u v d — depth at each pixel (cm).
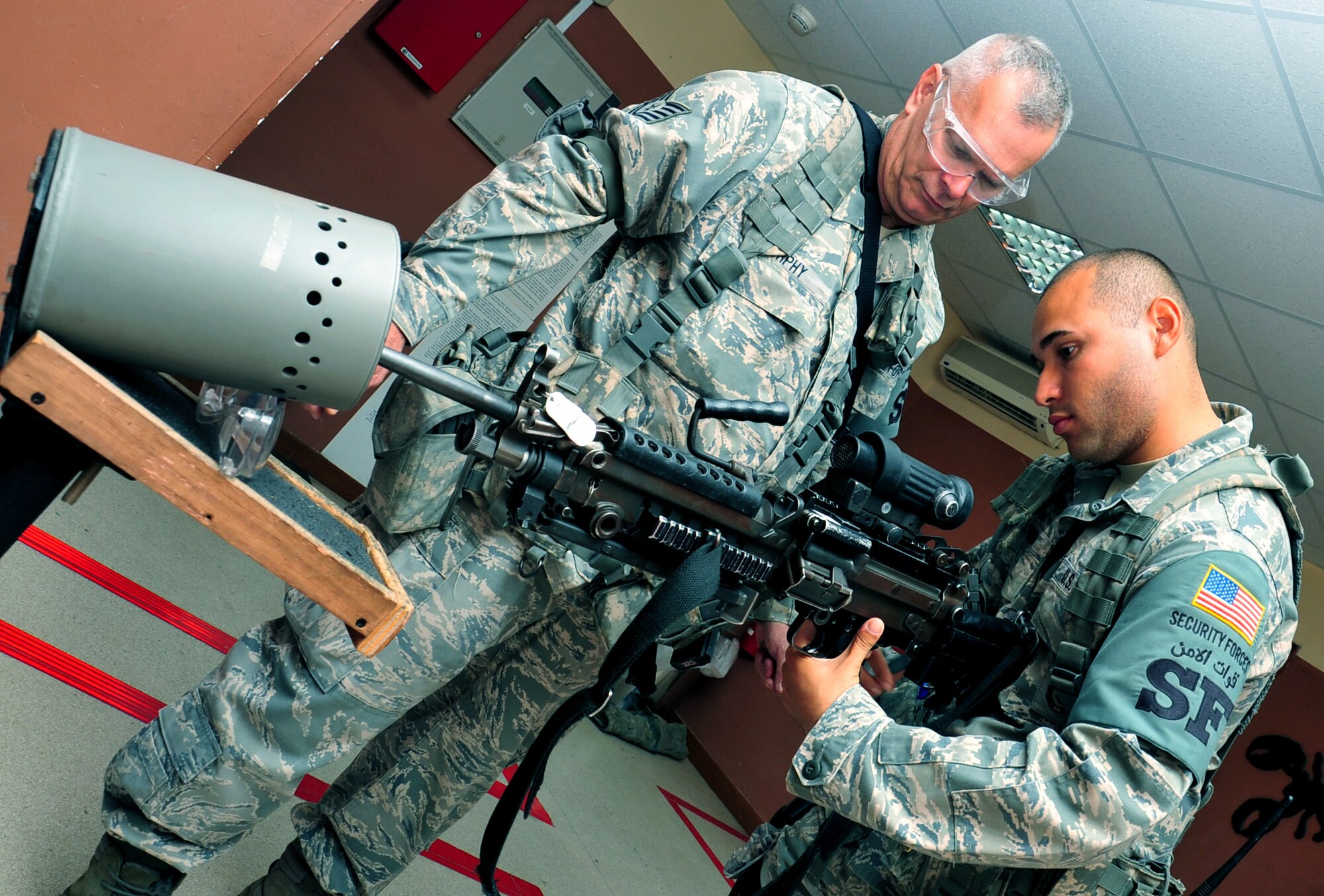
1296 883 337
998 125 151
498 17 407
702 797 441
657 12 432
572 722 129
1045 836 116
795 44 411
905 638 163
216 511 85
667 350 150
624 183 143
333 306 86
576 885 251
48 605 196
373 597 93
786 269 155
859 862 164
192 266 81
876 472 151
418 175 422
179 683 207
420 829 162
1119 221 309
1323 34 189
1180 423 154
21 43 193
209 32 204
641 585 156
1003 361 463
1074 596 144
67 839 148
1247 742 364
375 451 141
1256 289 277
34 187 78
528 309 402
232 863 170
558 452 118
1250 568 129
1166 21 220
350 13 215
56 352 77
